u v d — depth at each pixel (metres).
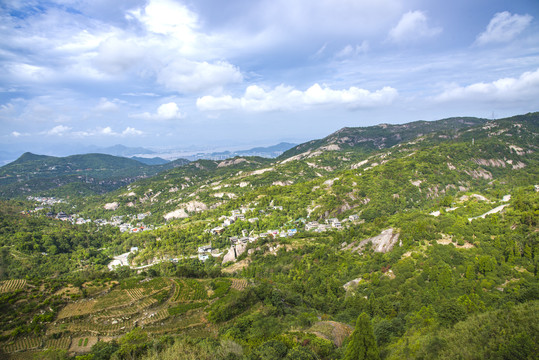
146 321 70.50
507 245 82.00
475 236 92.75
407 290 74.50
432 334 49.59
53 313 70.25
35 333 64.94
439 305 59.69
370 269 96.19
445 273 70.44
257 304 80.31
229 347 54.59
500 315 47.09
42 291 77.06
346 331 66.44
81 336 66.00
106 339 65.19
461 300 58.69
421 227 103.25
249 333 65.81
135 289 83.81
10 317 67.62
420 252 91.25
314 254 125.69
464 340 44.31
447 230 98.62
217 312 73.25
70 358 57.88
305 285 99.88
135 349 56.69
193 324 70.62
